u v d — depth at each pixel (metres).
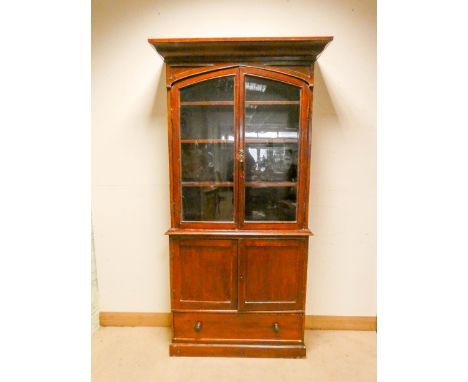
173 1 1.76
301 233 1.51
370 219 1.85
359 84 1.76
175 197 1.54
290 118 1.53
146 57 1.80
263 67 1.45
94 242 1.94
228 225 1.55
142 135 1.85
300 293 1.57
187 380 1.47
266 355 1.62
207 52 1.44
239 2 1.73
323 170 1.83
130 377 1.50
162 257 1.94
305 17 1.73
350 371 1.53
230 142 1.55
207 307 1.60
